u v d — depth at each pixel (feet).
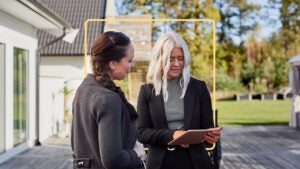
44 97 39.63
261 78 110.11
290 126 50.29
